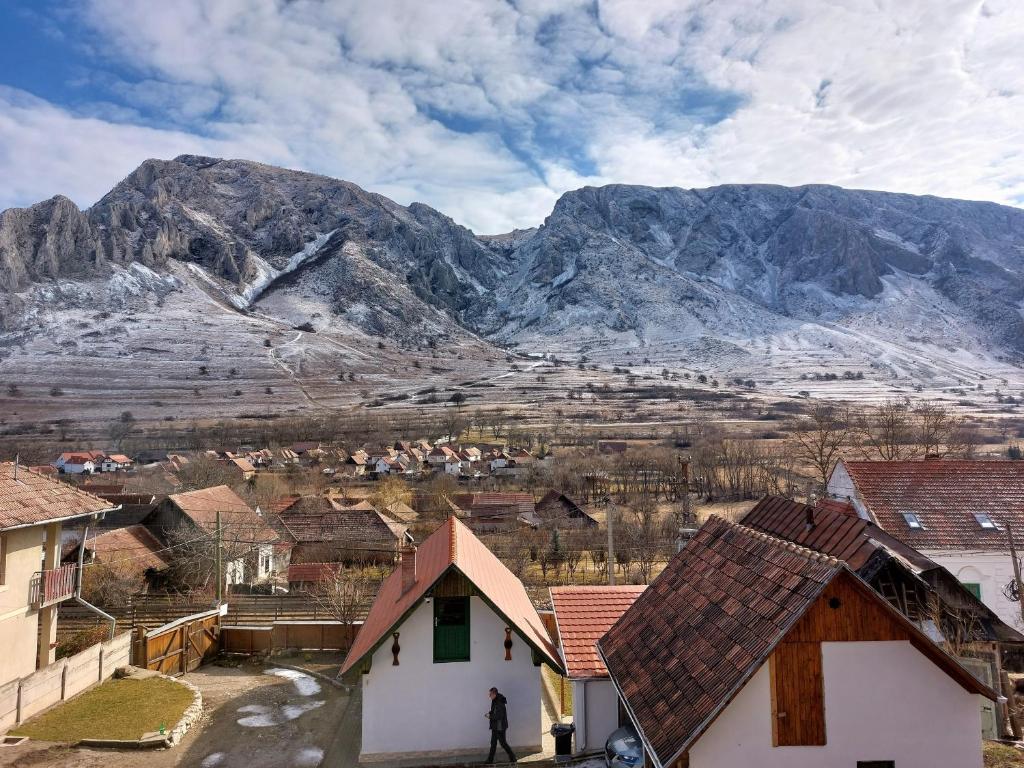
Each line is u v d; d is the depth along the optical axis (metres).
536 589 47.12
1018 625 27.14
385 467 129.38
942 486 30.47
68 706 22.83
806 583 12.91
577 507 79.69
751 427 179.12
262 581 53.84
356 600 35.09
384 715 19.75
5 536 23.50
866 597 12.79
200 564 46.59
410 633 19.98
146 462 135.25
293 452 147.25
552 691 25.86
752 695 12.63
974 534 28.38
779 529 25.34
